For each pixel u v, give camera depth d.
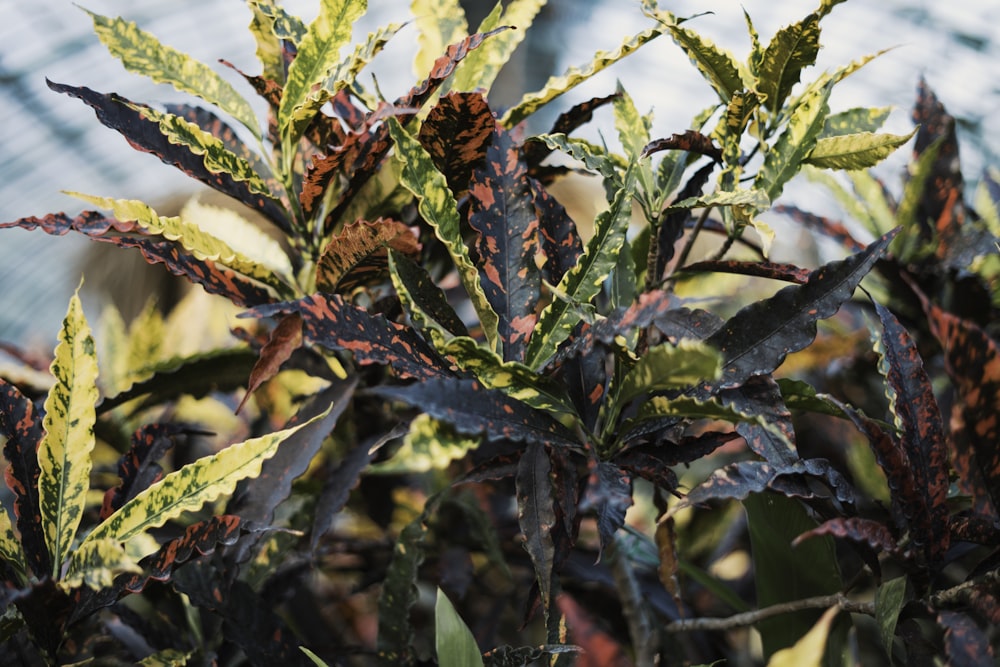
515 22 1.01
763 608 0.96
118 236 0.98
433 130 0.92
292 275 1.05
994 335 1.14
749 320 0.87
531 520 0.87
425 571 1.21
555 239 0.95
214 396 1.23
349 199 0.98
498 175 0.92
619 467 0.89
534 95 0.97
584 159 0.91
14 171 3.65
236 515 0.90
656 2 0.93
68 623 0.87
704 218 1.00
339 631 1.29
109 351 1.27
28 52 3.28
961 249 1.14
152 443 0.97
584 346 0.86
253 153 1.03
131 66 0.96
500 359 0.84
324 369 1.06
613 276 0.96
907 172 1.20
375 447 0.93
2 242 3.74
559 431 0.88
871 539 0.84
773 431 0.85
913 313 1.16
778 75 0.94
